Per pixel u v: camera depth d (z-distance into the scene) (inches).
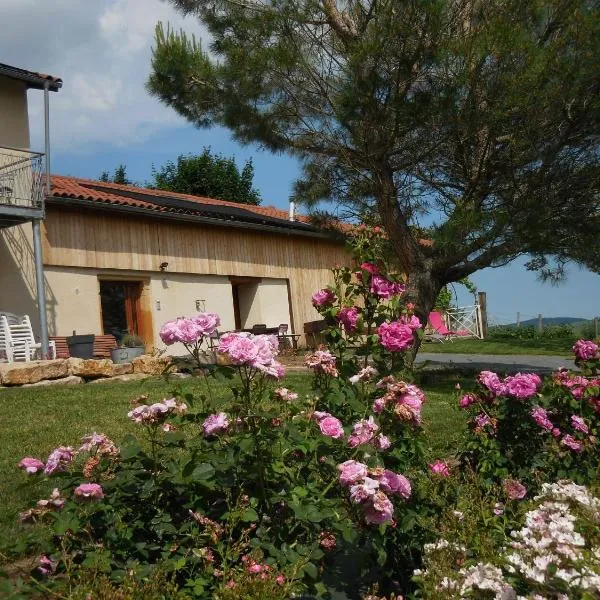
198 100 446.0
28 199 527.8
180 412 120.1
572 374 176.2
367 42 354.3
